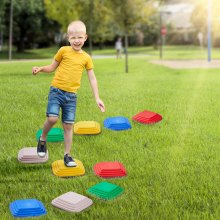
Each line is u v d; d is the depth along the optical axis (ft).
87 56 20.02
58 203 15.80
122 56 158.51
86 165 20.49
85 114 32.48
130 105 36.22
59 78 19.51
